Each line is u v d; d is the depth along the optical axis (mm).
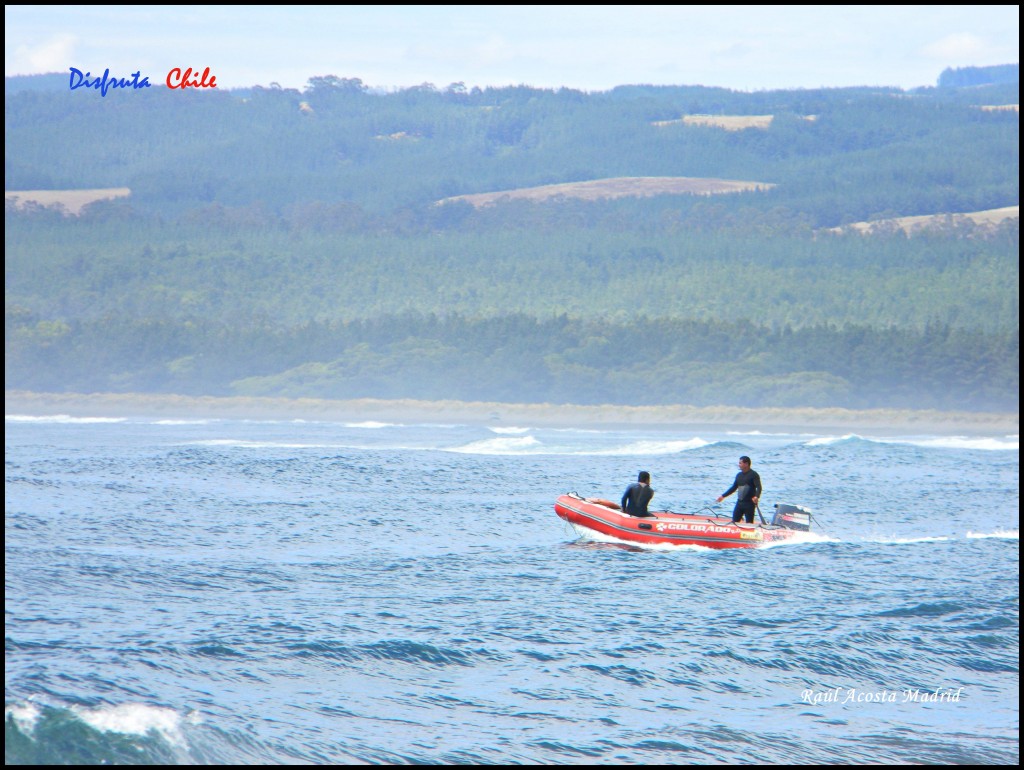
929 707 46688
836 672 50906
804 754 41094
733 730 43406
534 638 55188
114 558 74250
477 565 76250
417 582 69438
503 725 43031
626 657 52250
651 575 73188
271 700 44344
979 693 48562
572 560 79000
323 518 99812
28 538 81312
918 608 62688
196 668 47875
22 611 57219
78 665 46844
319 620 57469
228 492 119562
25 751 36281
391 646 52656
